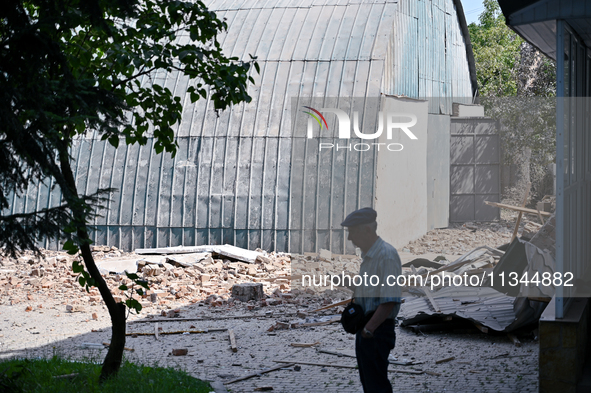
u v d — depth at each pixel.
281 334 9.30
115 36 5.77
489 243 13.34
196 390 6.12
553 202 15.80
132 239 16.53
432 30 20.81
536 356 7.47
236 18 19.27
